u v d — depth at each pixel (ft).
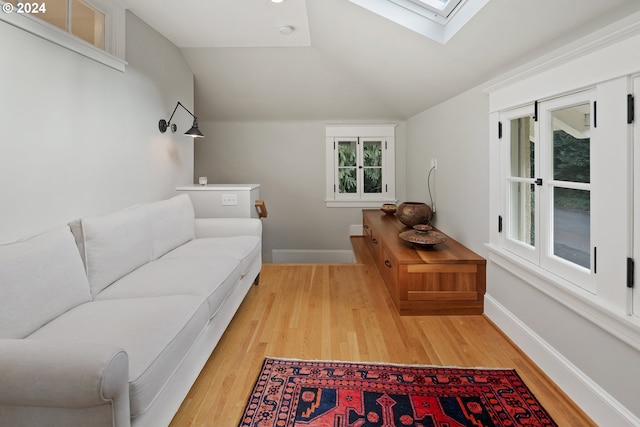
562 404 5.28
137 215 7.25
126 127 8.45
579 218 5.38
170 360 4.26
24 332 4.22
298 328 7.82
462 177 9.65
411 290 8.46
